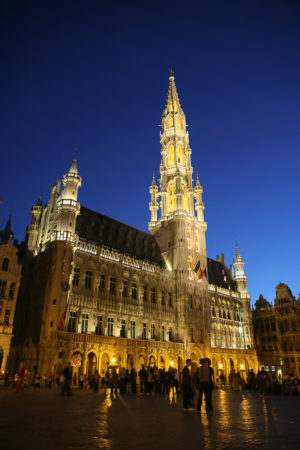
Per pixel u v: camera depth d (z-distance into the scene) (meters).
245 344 79.94
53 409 15.34
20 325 49.03
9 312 41.91
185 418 13.19
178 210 70.25
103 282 52.81
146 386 27.55
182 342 60.06
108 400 20.62
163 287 62.78
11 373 42.44
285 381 31.20
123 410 15.53
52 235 48.97
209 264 86.50
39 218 59.59
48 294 44.94
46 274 47.03
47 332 42.34
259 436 9.76
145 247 67.56
